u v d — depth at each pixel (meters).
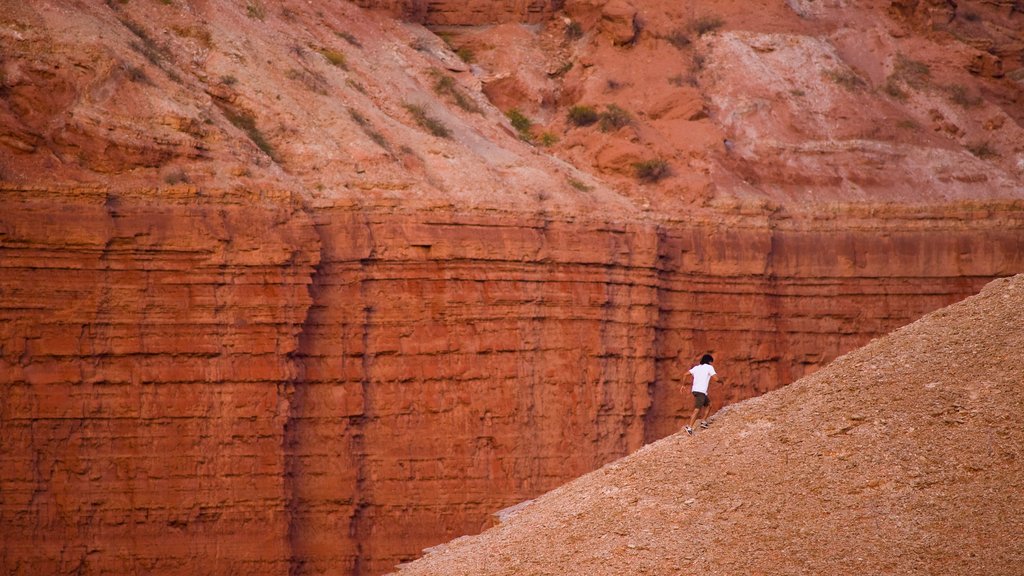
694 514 34.25
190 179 57.19
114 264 54.91
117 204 55.38
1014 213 76.31
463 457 61.72
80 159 56.00
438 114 72.50
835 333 73.19
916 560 30.30
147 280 55.44
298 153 62.28
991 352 35.19
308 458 59.31
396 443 60.88
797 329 72.69
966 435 33.00
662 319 68.81
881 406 34.97
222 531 56.09
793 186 76.81
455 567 36.38
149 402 55.28
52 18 58.75
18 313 53.59
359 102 68.50
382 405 60.81
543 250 64.25
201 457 55.91
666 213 71.44
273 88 64.62
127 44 60.53
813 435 35.19
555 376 63.94
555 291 64.56
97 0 62.38
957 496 31.55
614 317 66.00
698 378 40.03
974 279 75.00
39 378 53.78
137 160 56.62
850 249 74.12
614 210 69.31
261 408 56.84
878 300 74.06
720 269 70.94
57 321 53.97
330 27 74.44
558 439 63.66
